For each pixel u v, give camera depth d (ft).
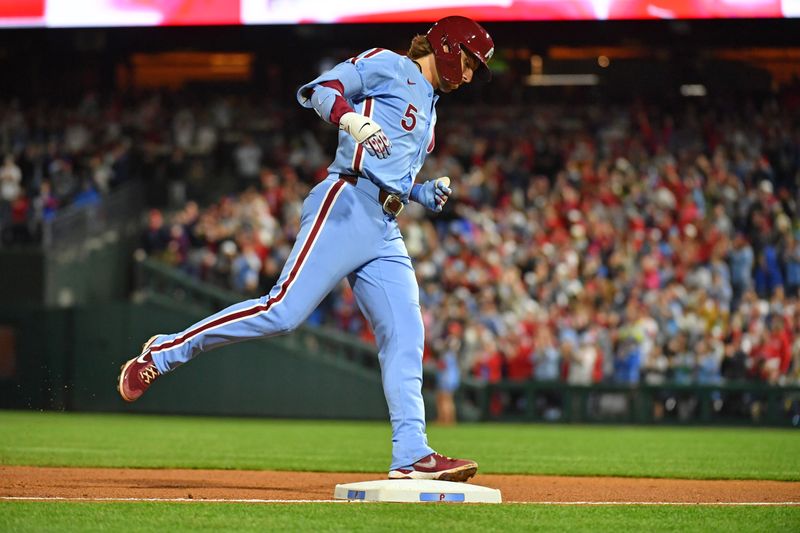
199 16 240.53
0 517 55.62
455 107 312.29
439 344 228.63
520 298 236.63
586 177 274.16
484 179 276.62
